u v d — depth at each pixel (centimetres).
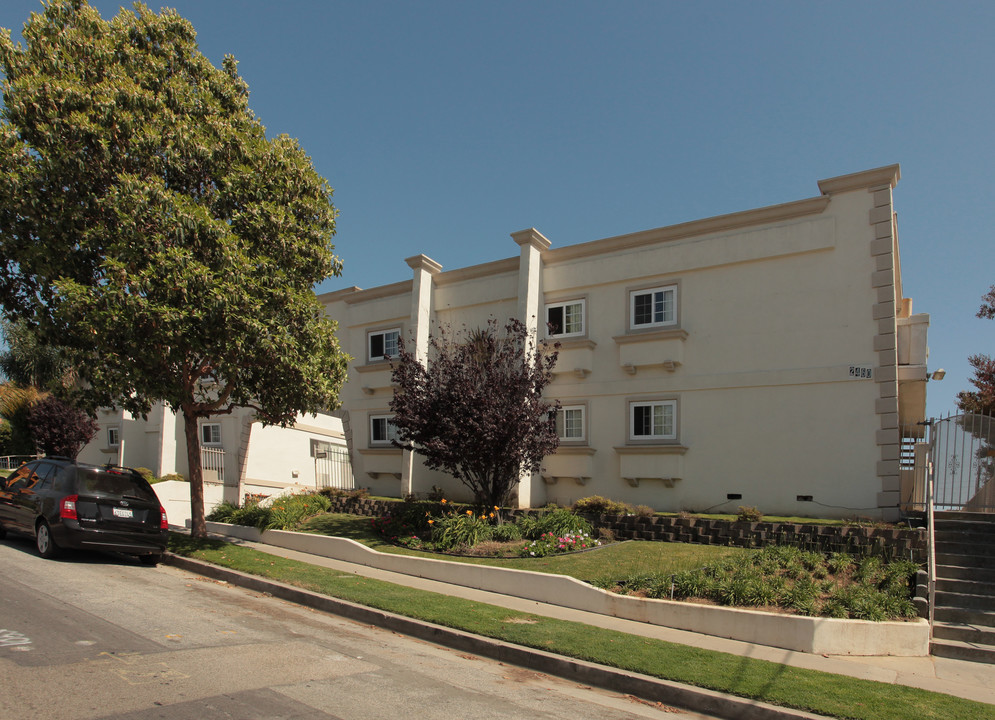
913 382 1352
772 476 1400
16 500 1220
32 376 3088
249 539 1555
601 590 968
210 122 1279
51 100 1138
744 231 1488
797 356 1404
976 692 680
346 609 941
